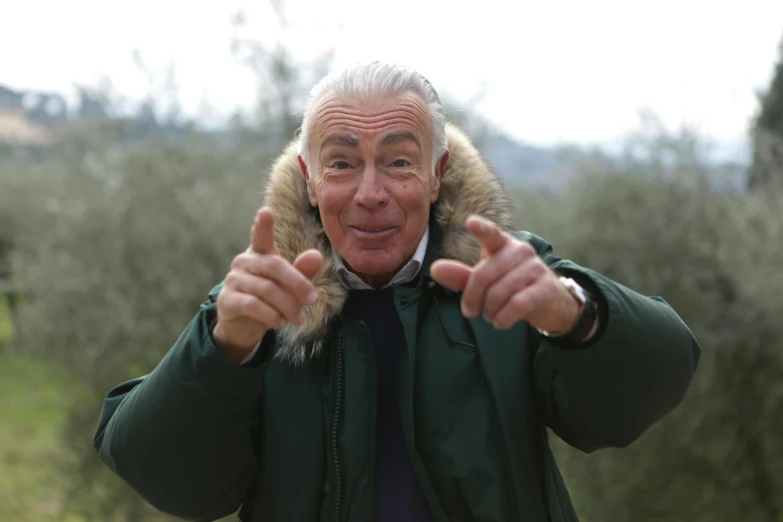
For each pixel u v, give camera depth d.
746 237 4.91
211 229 6.12
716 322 4.93
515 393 1.43
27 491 6.42
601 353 1.23
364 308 1.52
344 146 1.42
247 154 8.05
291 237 1.51
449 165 1.55
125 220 6.28
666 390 1.30
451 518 1.42
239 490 1.46
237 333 1.21
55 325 6.13
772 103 5.36
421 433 1.43
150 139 7.61
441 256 1.51
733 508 5.12
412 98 1.45
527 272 1.12
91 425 5.97
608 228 5.37
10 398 8.52
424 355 1.45
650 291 5.09
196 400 1.26
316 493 1.42
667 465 5.23
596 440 1.40
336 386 1.44
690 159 5.31
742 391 5.00
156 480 1.35
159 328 5.89
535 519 1.42
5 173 13.41
